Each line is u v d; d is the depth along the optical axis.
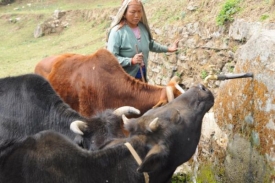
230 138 4.96
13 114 5.03
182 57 9.22
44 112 5.01
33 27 27.48
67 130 4.78
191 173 5.93
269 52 4.32
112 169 3.54
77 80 6.12
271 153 4.16
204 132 5.60
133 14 6.03
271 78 4.22
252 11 7.18
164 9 12.55
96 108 5.98
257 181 4.40
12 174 3.62
